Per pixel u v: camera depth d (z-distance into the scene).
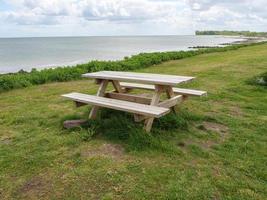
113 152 3.37
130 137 3.59
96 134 3.86
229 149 3.52
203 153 3.36
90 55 36.34
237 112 5.06
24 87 7.94
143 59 12.45
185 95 4.76
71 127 4.16
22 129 4.32
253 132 4.11
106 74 4.82
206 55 17.42
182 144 3.60
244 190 2.66
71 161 3.19
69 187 2.71
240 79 8.02
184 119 4.45
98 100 4.26
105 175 2.88
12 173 2.99
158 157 3.24
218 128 4.25
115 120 4.04
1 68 23.33
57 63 26.23
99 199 2.52
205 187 2.68
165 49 48.34
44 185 2.76
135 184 2.72
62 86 8.08
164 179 2.81
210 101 5.77
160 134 3.86
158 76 4.50
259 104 5.54
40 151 3.48
